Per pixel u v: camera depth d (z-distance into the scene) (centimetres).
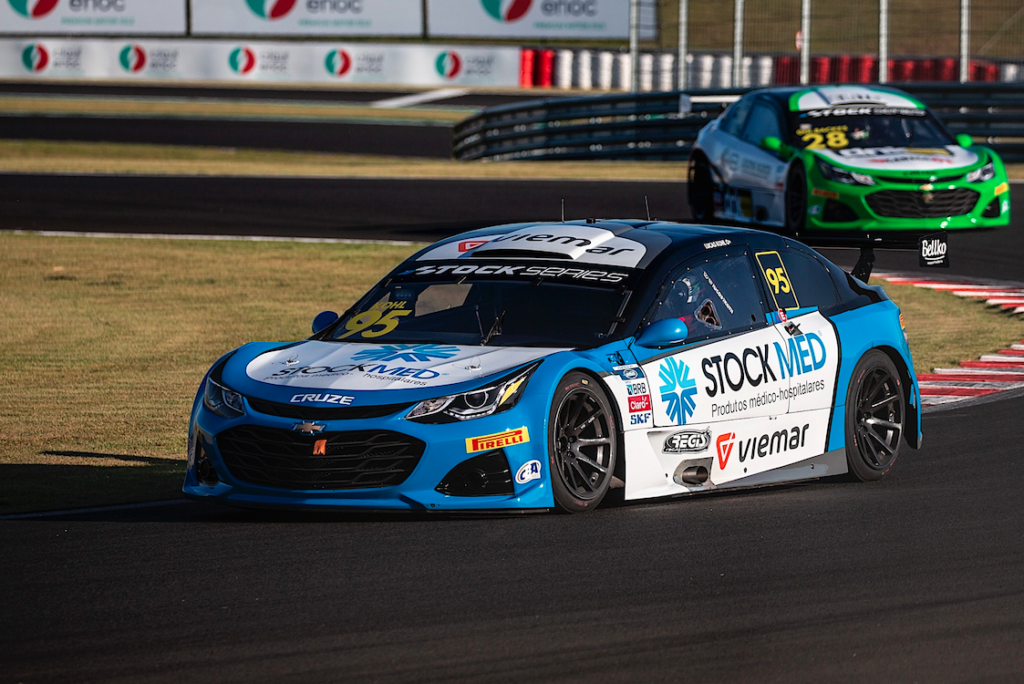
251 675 1489
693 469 2378
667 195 7506
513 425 2134
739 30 10788
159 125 13200
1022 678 1489
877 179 5175
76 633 1644
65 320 4622
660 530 2125
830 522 2205
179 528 2188
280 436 2134
